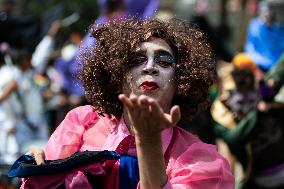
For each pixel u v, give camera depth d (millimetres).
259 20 9555
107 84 3578
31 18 10617
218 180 3338
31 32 10555
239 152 7016
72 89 11016
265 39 9469
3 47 9523
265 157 6914
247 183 7023
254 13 11656
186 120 3686
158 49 3473
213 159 3387
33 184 3389
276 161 6918
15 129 8922
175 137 3479
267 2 9430
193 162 3361
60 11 10906
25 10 15633
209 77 3641
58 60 11531
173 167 3377
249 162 6961
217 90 8539
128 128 3502
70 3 16859
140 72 3457
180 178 3314
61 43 13148
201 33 3715
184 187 3293
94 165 3361
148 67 3443
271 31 9461
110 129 3592
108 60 3549
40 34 10617
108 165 3451
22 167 3363
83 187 3324
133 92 3469
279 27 9453
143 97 2975
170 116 2990
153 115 2998
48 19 10789
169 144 3449
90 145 3586
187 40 3619
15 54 9422
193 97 3588
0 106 9023
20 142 8836
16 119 9039
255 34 9539
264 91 6961
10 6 11047
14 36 10461
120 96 2998
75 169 3354
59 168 3332
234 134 6988
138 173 3416
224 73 8523
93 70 3594
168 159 3418
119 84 3545
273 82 6996
